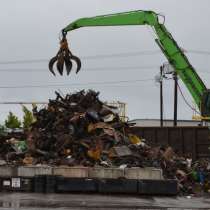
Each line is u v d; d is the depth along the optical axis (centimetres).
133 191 3262
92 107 4084
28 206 2619
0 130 4762
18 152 3875
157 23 3691
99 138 3819
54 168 3406
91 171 3391
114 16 3759
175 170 3866
